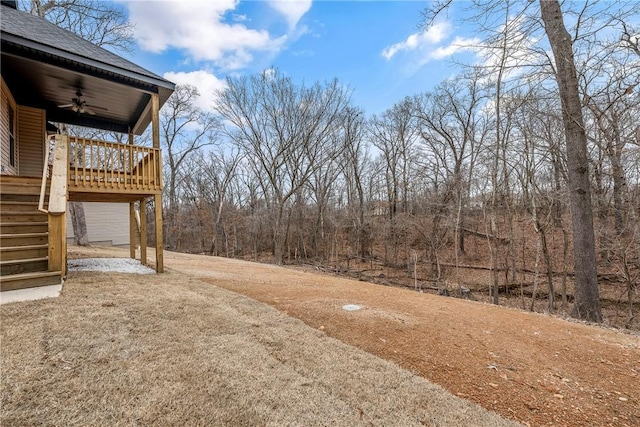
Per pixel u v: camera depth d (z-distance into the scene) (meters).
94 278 4.75
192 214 26.34
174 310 3.53
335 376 2.38
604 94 6.25
